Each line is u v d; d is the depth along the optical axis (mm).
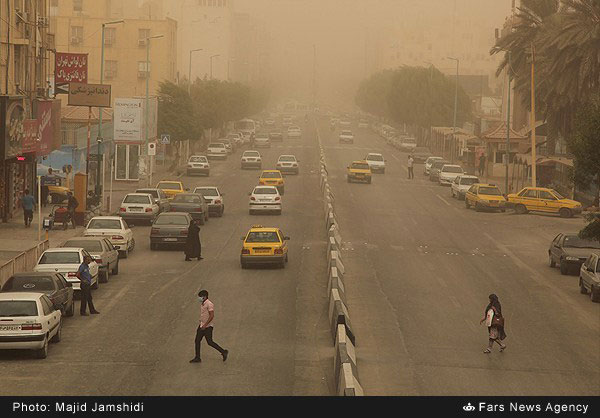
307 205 68188
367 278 39031
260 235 40531
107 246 37500
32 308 24141
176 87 98750
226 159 114188
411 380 23203
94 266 34438
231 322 29438
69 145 81938
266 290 35250
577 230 59312
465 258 46031
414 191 82625
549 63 69625
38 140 57656
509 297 36062
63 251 33688
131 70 130250
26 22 58094
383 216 62969
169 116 97500
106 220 44062
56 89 63469
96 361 24047
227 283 36656
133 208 55125
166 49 130375
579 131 35031
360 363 24938
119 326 28578
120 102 78312
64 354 24812
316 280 37750
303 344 26547
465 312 32625
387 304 33562
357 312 32031
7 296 24422
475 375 23938
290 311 31375
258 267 40938
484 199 68500
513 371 24547
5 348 23734
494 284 38844
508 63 86500
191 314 30578
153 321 29406
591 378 24094
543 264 45188
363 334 28672
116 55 130250
